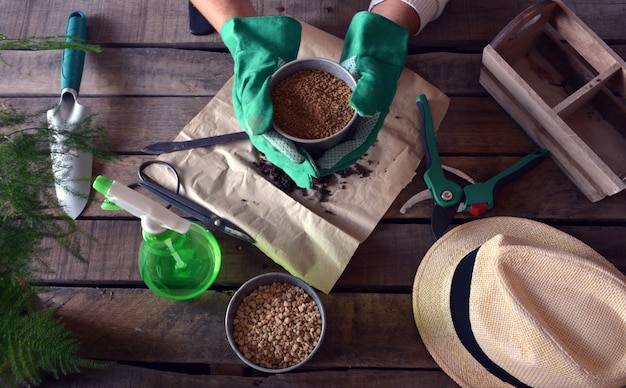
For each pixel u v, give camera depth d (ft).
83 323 3.63
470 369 3.34
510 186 3.85
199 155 3.86
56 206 3.13
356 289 3.72
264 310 3.57
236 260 3.76
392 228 3.80
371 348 3.57
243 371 3.61
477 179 3.89
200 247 3.55
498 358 3.02
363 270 3.72
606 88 3.78
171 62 4.15
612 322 2.81
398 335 3.59
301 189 3.80
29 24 4.27
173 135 3.99
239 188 3.78
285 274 3.46
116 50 4.17
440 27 4.23
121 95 4.08
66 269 3.73
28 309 3.37
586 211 3.80
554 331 2.85
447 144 3.96
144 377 3.54
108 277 3.72
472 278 3.11
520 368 2.95
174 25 4.24
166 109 4.04
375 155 3.85
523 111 3.83
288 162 3.44
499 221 3.59
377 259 3.74
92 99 4.06
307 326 3.53
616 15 4.22
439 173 3.72
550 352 2.76
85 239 3.78
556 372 2.81
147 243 3.21
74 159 3.76
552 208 3.81
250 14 3.90
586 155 3.44
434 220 3.65
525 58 4.07
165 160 3.85
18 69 4.13
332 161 3.39
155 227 2.94
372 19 3.52
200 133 3.92
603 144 3.83
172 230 3.04
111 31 4.23
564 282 2.86
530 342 2.80
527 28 3.73
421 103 3.89
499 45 3.67
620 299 2.77
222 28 3.63
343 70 3.36
